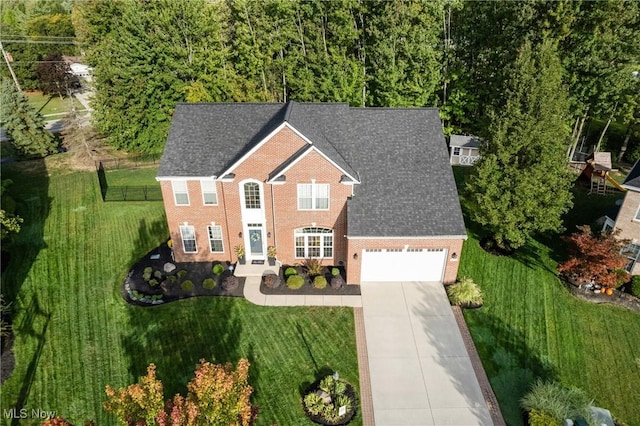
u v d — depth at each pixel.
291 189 24.88
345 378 20.41
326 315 23.86
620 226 25.84
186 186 25.33
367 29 41.31
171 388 19.72
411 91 40.81
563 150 26.52
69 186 36.66
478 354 21.78
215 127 26.69
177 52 41.41
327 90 41.31
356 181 24.58
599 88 35.44
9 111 39.06
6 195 32.88
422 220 24.72
